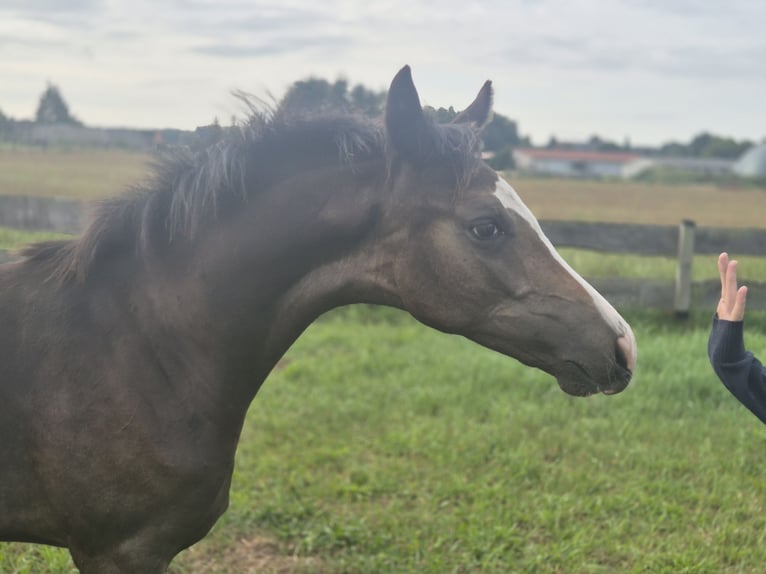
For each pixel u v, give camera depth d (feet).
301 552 11.64
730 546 11.39
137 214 6.92
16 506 6.77
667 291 23.85
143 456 6.54
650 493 13.28
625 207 81.61
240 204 6.78
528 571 10.90
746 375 7.55
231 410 6.97
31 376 6.53
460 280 6.59
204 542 11.73
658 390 17.76
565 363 6.70
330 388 18.79
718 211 80.69
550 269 6.66
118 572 6.83
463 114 7.55
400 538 11.75
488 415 17.02
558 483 13.53
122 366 6.56
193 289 6.74
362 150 6.75
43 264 7.04
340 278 6.90
